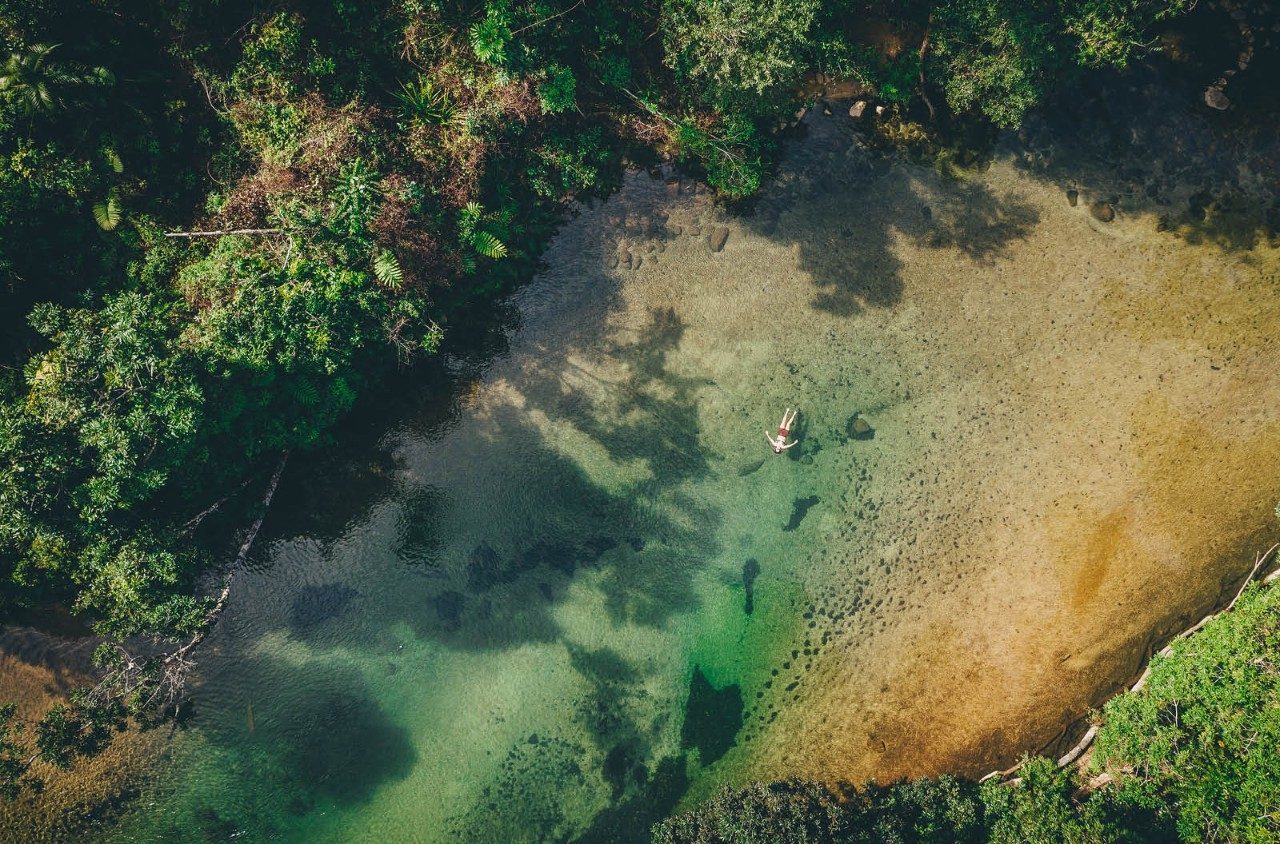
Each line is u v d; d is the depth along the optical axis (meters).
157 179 19.52
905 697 22.17
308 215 18.84
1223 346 22.03
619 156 22.22
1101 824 18.94
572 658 22.28
